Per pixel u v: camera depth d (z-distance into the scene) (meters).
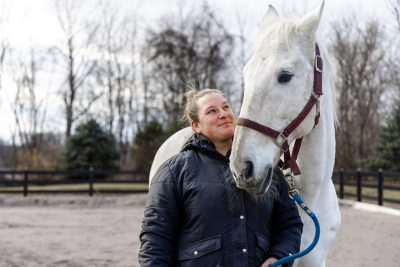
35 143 38.47
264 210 2.27
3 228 10.28
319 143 2.79
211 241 2.17
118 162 30.09
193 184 2.24
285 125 2.42
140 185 21.25
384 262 6.47
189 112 2.47
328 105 2.82
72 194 17.53
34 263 6.86
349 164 26.50
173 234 2.27
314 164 2.83
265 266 2.19
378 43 30.38
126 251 7.74
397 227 9.24
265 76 2.40
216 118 2.34
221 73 35.25
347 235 8.51
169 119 35.09
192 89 3.02
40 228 10.30
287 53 2.44
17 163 28.89
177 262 2.26
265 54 2.46
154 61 35.75
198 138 2.37
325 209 3.00
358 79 29.91
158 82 36.06
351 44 31.17
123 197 16.64
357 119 29.66
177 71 34.75
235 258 2.15
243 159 2.28
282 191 2.44
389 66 29.14
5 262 6.91
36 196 16.73
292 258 2.21
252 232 2.21
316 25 2.48
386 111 30.41
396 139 22.70
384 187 12.33
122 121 40.38
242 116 2.38
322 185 2.94
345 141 26.97
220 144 2.42
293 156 2.64
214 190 2.21
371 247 7.44
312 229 2.92
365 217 10.84
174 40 35.16
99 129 26.42
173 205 2.25
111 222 11.28
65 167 25.95
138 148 24.70
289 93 2.40
